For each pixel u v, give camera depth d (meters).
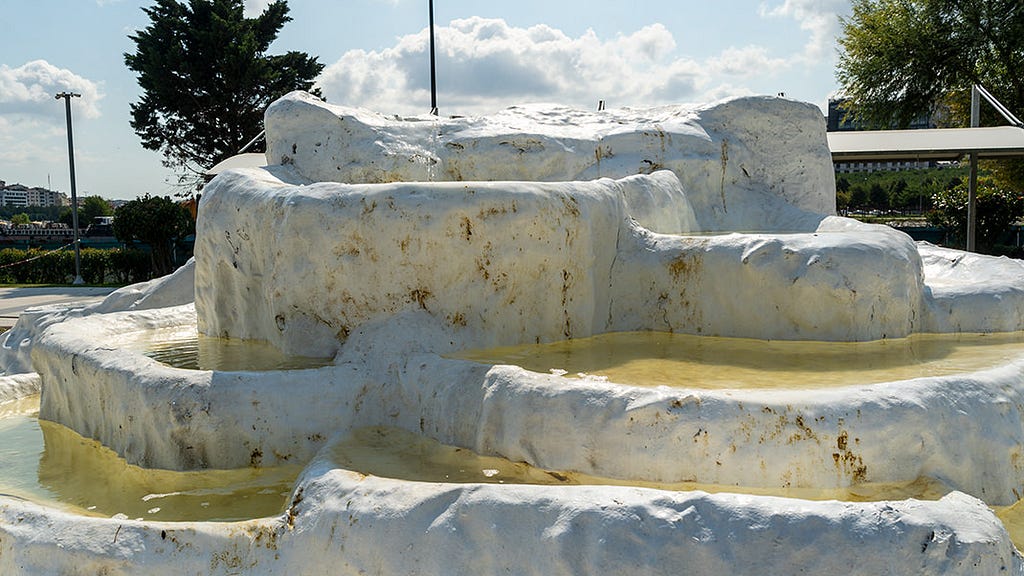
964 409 5.60
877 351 7.26
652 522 4.64
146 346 8.48
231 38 37.56
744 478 5.36
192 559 5.17
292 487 6.09
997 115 29.86
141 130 38.53
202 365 7.38
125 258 33.94
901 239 8.09
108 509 5.96
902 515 4.59
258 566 5.17
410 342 6.98
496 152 10.18
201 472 6.40
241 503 5.89
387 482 5.26
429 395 6.46
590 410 5.61
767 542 4.53
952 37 30.02
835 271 7.57
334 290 7.30
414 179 9.91
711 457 5.38
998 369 6.12
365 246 7.15
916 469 5.39
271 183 8.38
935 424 5.45
